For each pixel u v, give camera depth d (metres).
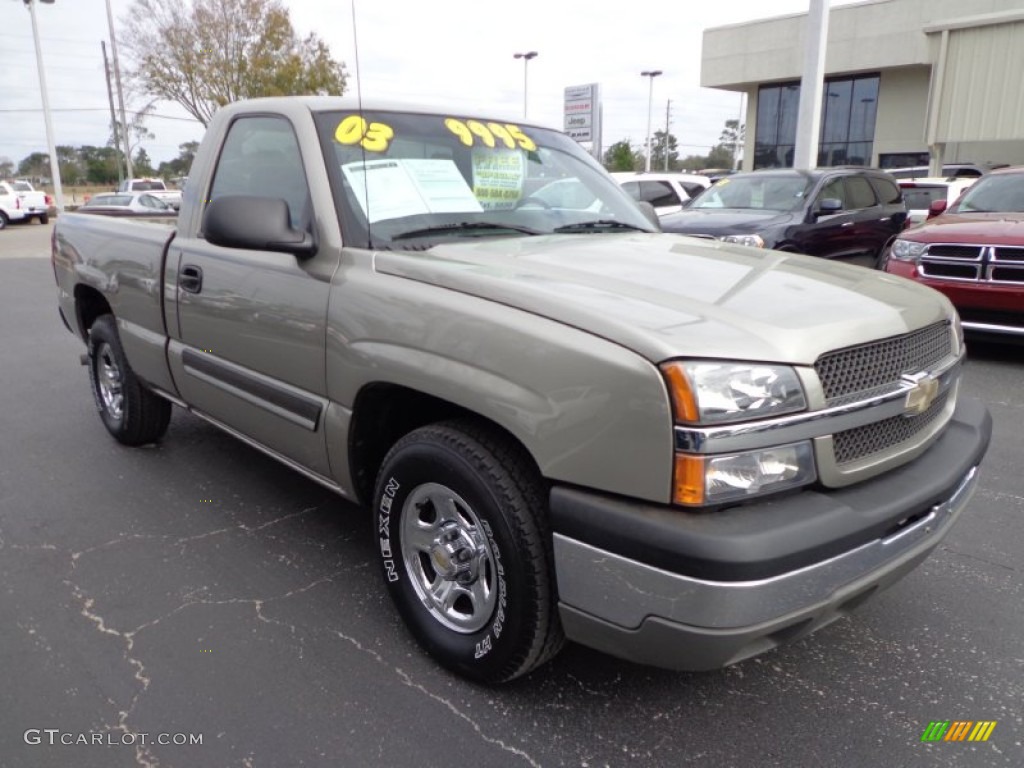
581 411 2.07
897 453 2.36
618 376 2.01
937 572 3.41
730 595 1.91
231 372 3.42
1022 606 3.15
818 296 2.46
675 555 1.93
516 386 2.21
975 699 2.60
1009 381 6.47
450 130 3.41
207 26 28.31
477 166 3.36
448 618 2.67
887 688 2.65
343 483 2.99
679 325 2.09
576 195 3.63
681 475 1.96
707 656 2.01
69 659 2.75
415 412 2.94
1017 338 6.71
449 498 2.55
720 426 1.95
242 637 2.89
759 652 2.12
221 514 3.90
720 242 3.37
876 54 25.31
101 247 4.49
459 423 2.52
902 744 2.39
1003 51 17.36
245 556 3.49
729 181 10.41
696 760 2.32
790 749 2.37
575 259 2.77
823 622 2.24
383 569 2.84
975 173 19.94
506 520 2.31
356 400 2.77
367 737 2.39
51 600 3.12
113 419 4.86
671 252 2.99
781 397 2.03
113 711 2.49
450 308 2.41
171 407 4.82
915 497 2.27
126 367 4.49
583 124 22.84
